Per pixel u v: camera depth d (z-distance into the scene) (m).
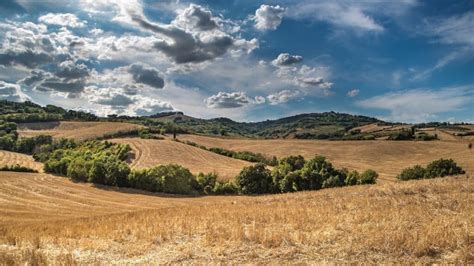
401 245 14.10
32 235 19.55
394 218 19.19
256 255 14.29
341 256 13.70
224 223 20.84
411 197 27.28
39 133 145.75
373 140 124.62
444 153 105.06
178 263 13.88
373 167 98.12
